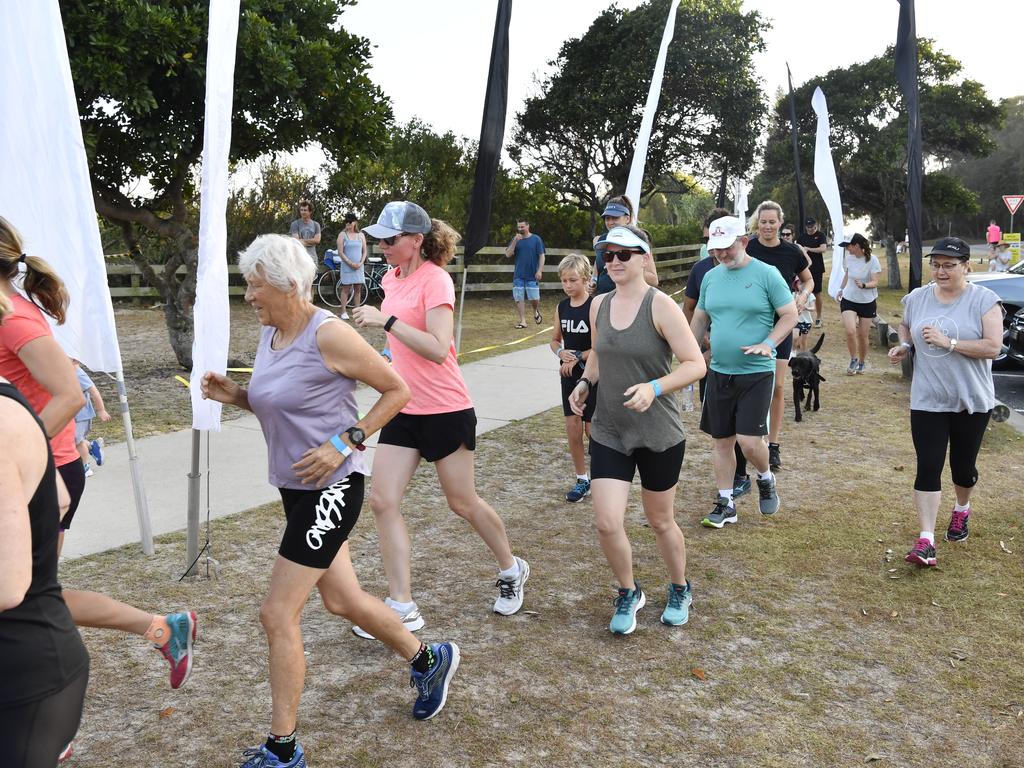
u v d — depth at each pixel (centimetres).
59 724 189
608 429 389
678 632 411
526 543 525
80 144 425
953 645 400
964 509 522
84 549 495
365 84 1066
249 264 275
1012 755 316
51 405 300
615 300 387
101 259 444
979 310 470
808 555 507
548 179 2453
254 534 526
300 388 281
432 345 375
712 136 2858
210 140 414
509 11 689
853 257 1106
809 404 909
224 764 304
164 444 724
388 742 320
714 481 659
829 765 310
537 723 334
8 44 417
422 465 692
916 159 721
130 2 852
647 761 311
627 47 2775
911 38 712
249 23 915
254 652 384
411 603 404
